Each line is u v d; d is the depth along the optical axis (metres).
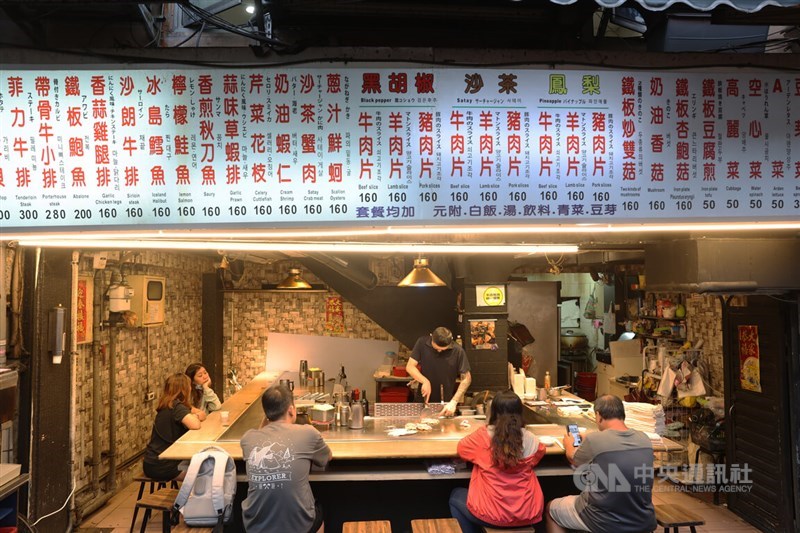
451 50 2.63
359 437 3.92
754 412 4.76
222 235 2.67
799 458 4.34
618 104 2.69
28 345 3.81
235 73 2.58
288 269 8.36
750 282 3.73
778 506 4.48
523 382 5.27
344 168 2.61
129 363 5.78
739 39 3.00
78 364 4.79
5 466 3.12
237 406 5.17
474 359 6.13
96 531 4.62
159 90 2.57
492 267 6.15
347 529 3.26
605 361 8.17
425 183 2.63
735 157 2.73
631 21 3.26
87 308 4.88
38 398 3.87
